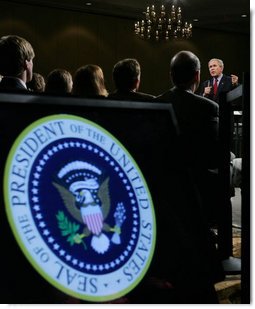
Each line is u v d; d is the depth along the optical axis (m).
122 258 1.10
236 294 1.81
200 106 2.45
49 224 1.03
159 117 1.31
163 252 1.17
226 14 10.97
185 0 10.09
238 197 5.23
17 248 0.98
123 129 1.24
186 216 1.25
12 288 0.94
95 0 9.94
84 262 1.04
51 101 1.14
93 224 1.09
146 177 1.22
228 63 12.20
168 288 1.13
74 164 1.12
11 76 1.93
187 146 1.32
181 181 1.28
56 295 0.98
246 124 1.61
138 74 2.62
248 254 1.54
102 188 1.14
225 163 2.12
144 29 10.05
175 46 11.57
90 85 2.51
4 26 9.67
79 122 1.17
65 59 10.32
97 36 10.67
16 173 1.03
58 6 10.10
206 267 1.21
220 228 2.11
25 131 1.08
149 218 1.18
